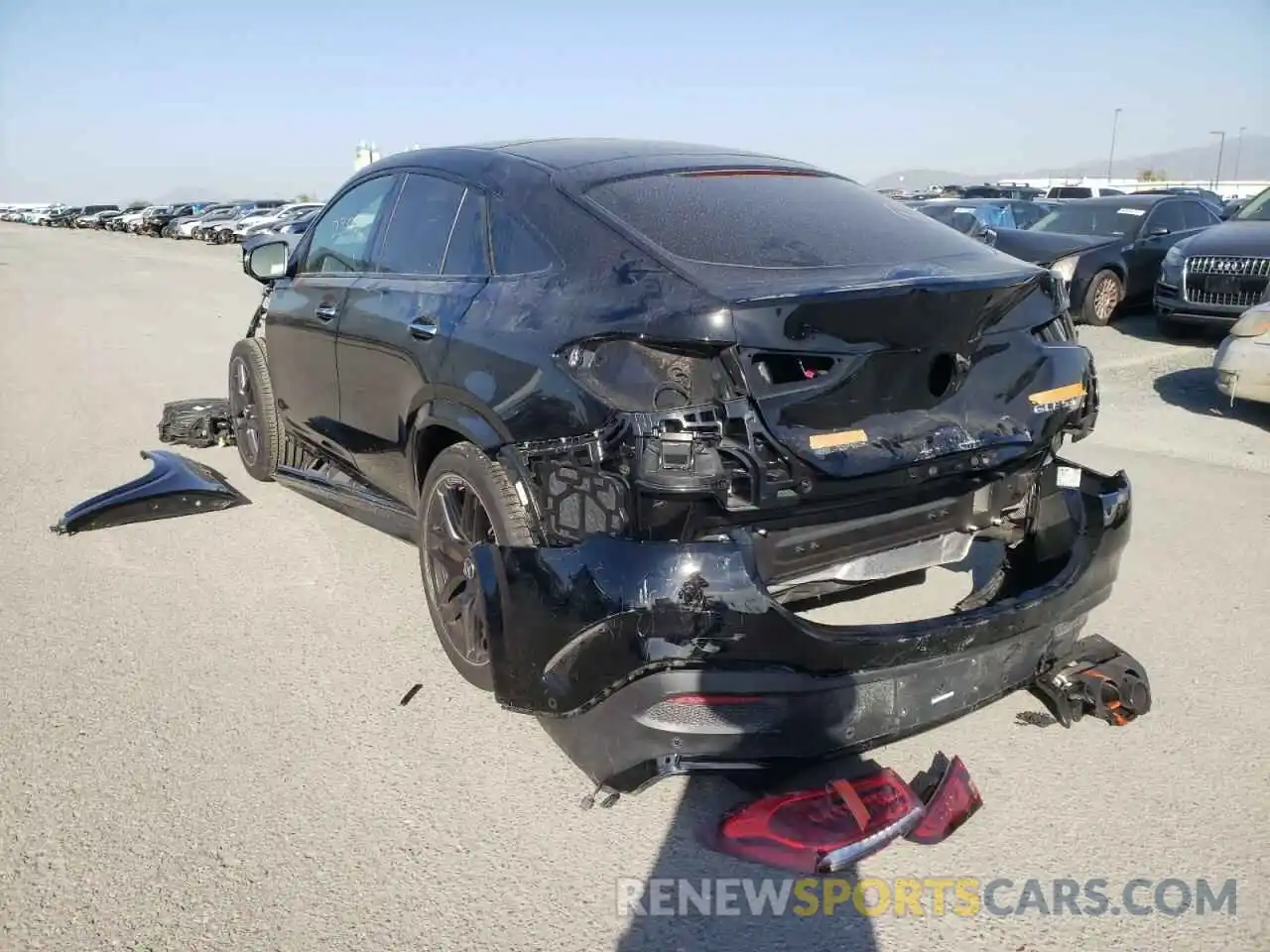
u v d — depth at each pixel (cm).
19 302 1848
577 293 299
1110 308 1204
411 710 348
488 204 361
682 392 262
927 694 281
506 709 290
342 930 245
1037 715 345
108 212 6444
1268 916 250
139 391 938
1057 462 337
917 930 246
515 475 308
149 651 391
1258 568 472
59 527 521
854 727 272
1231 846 276
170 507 552
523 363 302
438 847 276
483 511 335
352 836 281
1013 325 313
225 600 440
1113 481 325
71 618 420
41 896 255
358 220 462
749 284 272
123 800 296
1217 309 1005
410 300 382
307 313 476
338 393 452
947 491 308
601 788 283
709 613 252
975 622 281
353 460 459
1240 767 313
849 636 263
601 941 242
